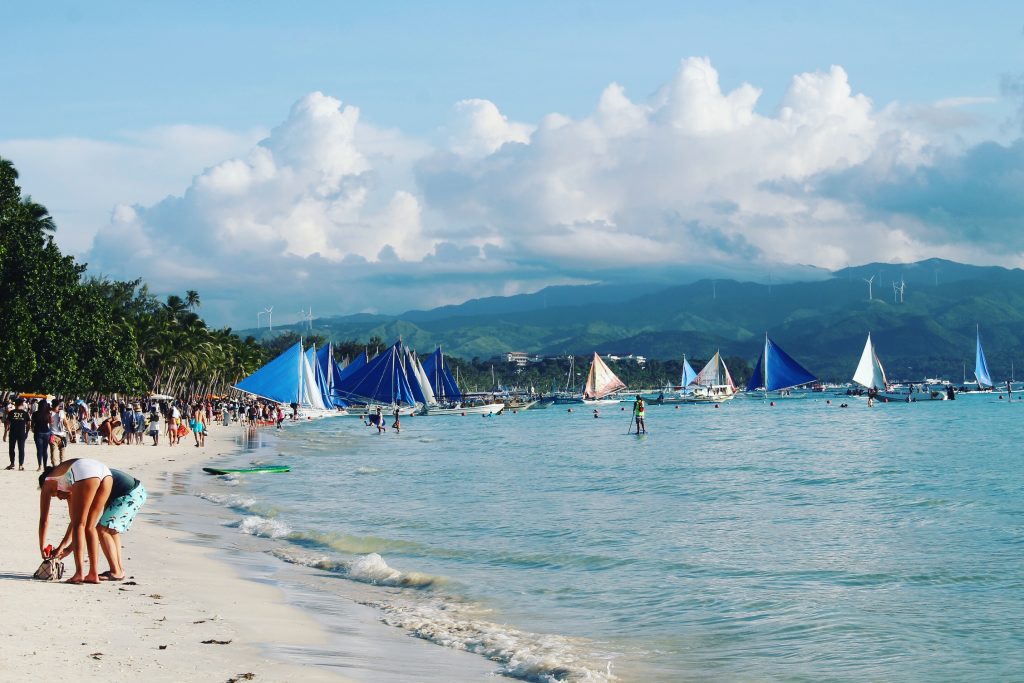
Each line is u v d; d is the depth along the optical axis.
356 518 28.80
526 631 15.00
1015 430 90.62
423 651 13.50
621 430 106.12
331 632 14.28
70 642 11.90
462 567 20.62
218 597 16.09
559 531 25.88
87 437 66.06
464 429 116.31
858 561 20.84
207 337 190.50
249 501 32.88
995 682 12.19
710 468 48.91
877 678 12.43
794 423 115.25
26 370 72.00
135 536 23.67
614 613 16.27
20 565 17.03
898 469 46.44
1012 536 24.08
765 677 12.52
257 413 120.88
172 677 10.64
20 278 73.06
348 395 132.38
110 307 126.06
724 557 21.61
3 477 34.84
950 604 16.56
